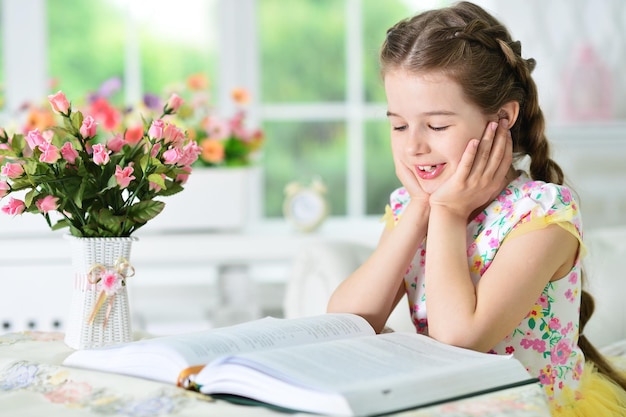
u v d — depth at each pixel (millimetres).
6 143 1485
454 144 1419
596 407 1505
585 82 4227
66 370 1221
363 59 4359
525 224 1428
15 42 4145
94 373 1205
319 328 1326
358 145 4383
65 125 1446
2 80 4145
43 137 1462
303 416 1014
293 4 4312
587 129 4164
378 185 4406
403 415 1018
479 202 1455
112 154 1479
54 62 4191
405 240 1541
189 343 1199
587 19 4305
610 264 2219
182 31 4262
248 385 1081
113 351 1243
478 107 1422
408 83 1416
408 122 1439
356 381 1050
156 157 1450
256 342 1237
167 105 1525
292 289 2408
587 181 4262
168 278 4250
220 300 3547
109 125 3184
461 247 1421
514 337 1475
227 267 3523
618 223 4297
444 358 1180
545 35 4281
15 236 3254
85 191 1442
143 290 4145
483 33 1455
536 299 1396
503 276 1382
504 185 1538
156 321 4184
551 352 1484
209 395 1128
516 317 1368
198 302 4176
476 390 1110
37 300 3148
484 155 1434
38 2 4148
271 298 4137
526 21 4270
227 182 3396
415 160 1443
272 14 4309
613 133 4172
